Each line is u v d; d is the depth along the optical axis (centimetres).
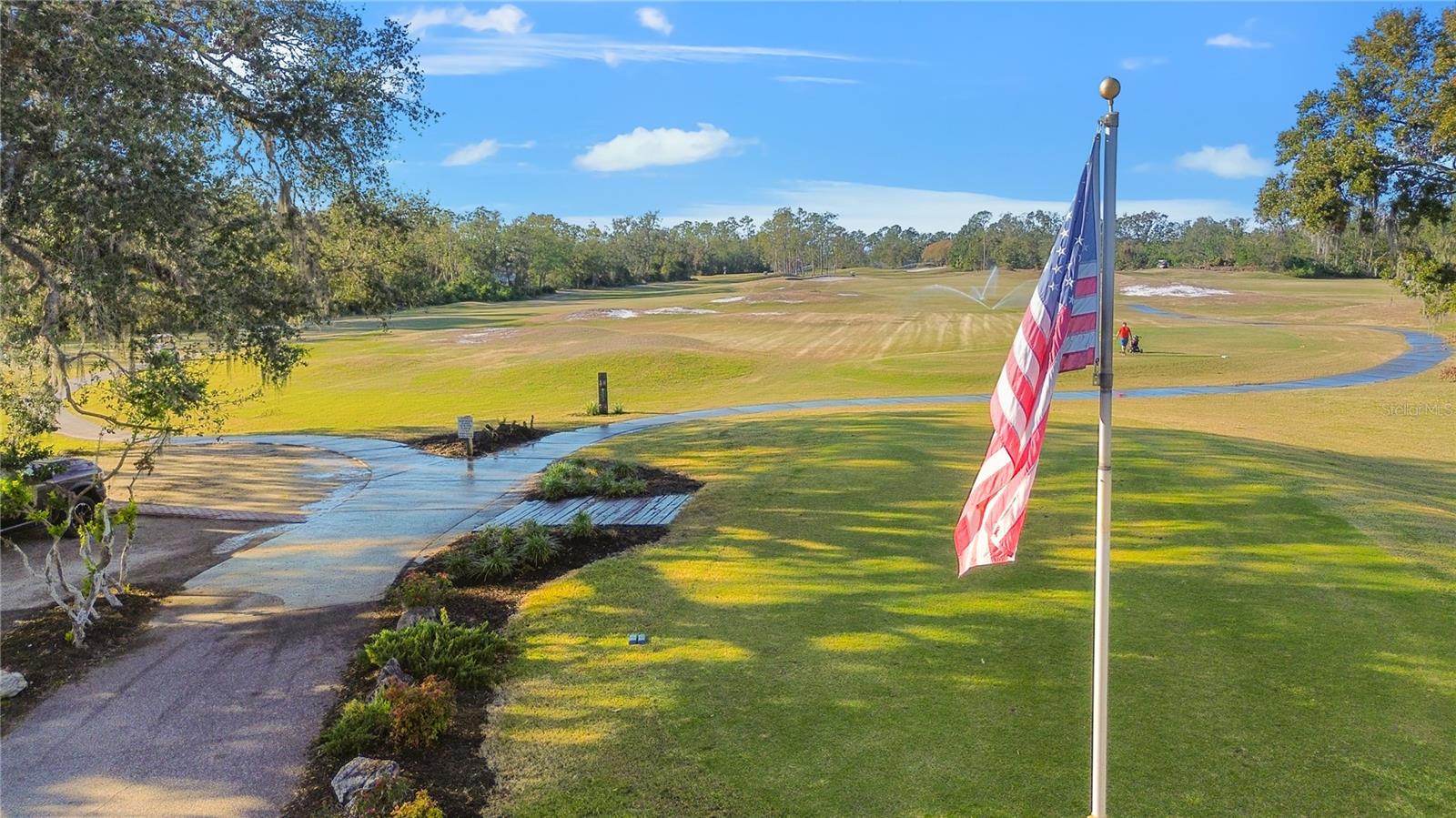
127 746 689
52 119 972
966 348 4050
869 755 629
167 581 1073
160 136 1062
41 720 735
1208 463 1388
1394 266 2883
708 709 704
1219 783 583
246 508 1437
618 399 2959
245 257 1213
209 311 1130
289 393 3459
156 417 1050
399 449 1986
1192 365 3281
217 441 2134
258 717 732
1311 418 2172
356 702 694
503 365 3722
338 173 1473
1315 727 642
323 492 1562
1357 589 880
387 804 573
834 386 3019
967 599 900
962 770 607
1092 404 2380
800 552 1067
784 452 1658
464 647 811
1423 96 2377
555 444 1953
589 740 667
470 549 1113
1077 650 776
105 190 972
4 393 1301
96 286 1002
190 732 709
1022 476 514
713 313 6438
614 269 13175
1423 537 1029
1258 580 913
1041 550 1030
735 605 912
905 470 1441
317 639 893
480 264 10844
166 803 610
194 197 1045
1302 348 3872
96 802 614
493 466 1741
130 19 992
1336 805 557
